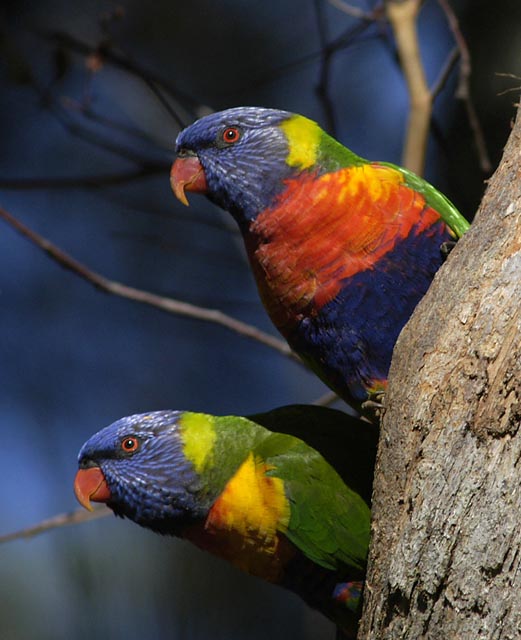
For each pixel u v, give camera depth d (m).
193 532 7.14
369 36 9.66
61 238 13.14
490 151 10.38
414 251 6.48
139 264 13.06
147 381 13.22
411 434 5.13
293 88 12.27
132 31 12.38
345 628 7.19
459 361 5.09
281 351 8.52
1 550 11.34
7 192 13.02
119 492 7.26
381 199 6.49
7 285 13.28
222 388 13.17
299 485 6.69
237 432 7.05
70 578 10.19
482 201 5.55
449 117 10.67
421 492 4.99
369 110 12.10
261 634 10.51
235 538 6.89
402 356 5.34
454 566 4.83
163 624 10.02
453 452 4.96
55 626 10.38
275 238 6.66
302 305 6.69
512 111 10.33
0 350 13.16
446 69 8.62
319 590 6.98
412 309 6.54
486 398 4.95
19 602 10.84
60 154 12.88
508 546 4.77
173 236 12.96
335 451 6.82
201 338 13.32
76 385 13.20
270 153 6.78
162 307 8.48
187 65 12.37
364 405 6.70
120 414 13.07
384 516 5.18
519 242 5.18
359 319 6.59
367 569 5.30
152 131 10.81
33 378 13.13
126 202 12.46
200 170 7.19
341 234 6.47
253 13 12.55
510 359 4.94
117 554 10.25
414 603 4.91
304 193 6.60
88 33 11.89
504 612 4.72
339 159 6.71
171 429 7.15
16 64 9.82
